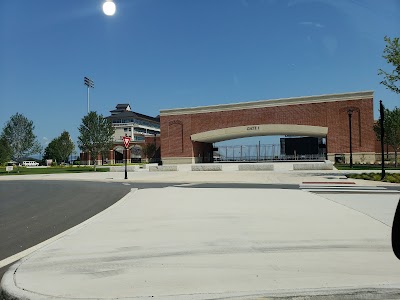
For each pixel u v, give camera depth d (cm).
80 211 1174
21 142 4788
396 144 3831
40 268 533
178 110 5703
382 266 520
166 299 407
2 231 876
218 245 649
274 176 2688
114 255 598
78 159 8681
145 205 1207
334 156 4772
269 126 5150
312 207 1084
